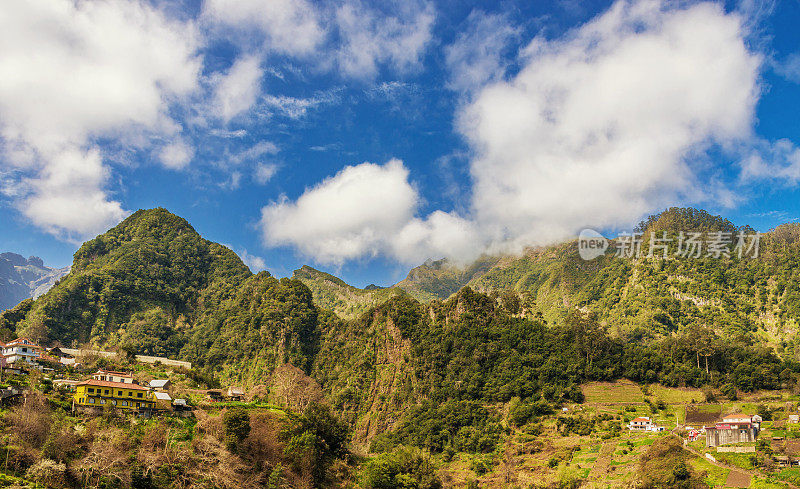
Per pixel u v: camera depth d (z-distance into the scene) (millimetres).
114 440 149125
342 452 192875
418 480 188000
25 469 134000
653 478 172250
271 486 156500
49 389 173000
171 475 146375
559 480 184875
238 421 169250
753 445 183500
